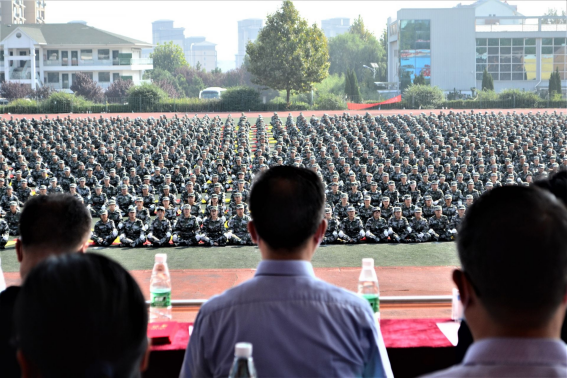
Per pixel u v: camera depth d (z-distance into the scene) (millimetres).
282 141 38156
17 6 128375
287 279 2793
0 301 2748
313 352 2684
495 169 27219
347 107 72000
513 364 1592
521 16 89625
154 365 4391
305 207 2783
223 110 70688
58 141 37812
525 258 1610
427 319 5109
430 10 87000
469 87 88500
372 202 23672
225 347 2758
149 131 42500
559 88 76750
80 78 79062
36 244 2852
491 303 1662
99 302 1574
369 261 4566
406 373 4477
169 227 18750
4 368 2645
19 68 83938
